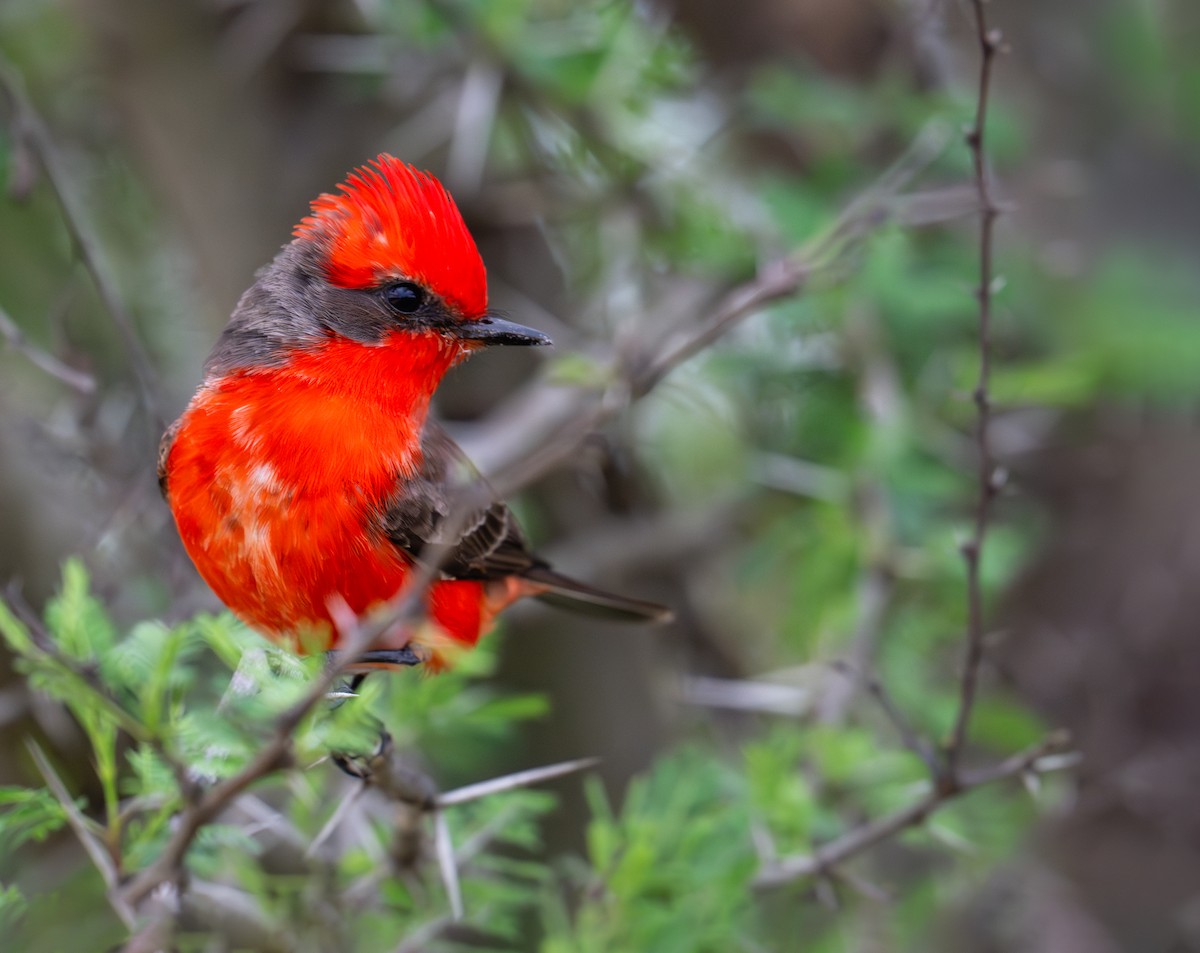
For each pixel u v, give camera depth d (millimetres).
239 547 7742
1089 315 12578
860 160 12141
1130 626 13430
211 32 11078
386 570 7867
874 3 11945
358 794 6426
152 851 6352
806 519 11641
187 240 11961
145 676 5691
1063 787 11797
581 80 10898
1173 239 12883
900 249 11047
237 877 7680
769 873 8523
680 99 12414
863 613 10547
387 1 10805
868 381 11117
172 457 7887
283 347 7984
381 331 8148
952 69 12648
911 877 11930
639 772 12703
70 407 10953
